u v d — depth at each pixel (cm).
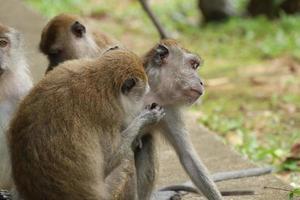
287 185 1209
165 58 1061
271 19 3044
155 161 1055
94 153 879
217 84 2214
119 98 905
